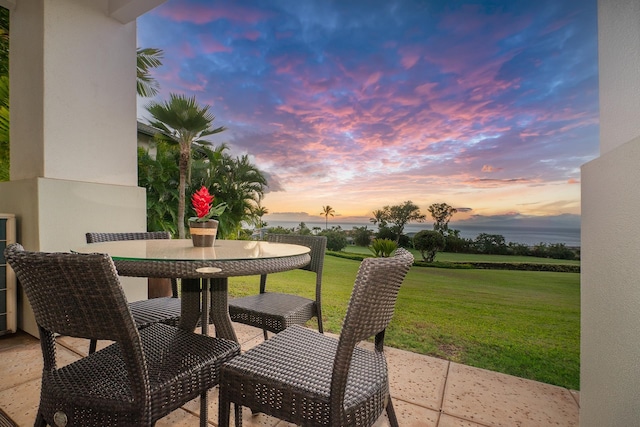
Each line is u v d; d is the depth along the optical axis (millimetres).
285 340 1253
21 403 1578
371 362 1132
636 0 1046
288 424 1473
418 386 1864
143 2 2658
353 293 835
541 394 1787
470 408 1646
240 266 1231
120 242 1906
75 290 789
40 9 2428
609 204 1025
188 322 1660
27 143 2537
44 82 2416
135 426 860
